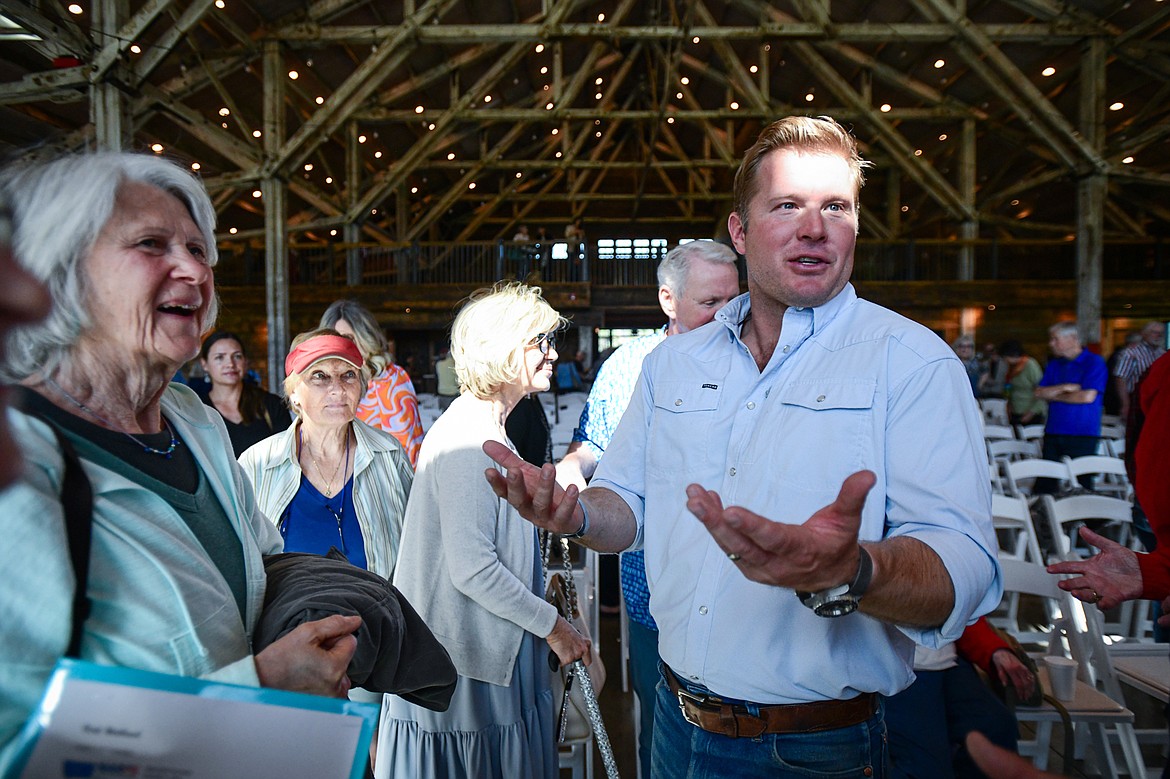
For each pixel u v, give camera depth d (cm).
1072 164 1251
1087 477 548
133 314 81
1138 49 1195
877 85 1616
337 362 189
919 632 90
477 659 157
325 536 189
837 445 104
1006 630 350
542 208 2420
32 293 31
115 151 85
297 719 65
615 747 271
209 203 92
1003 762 51
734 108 1769
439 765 156
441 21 1295
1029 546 319
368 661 96
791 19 1464
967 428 100
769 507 107
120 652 73
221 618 83
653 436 128
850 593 77
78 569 68
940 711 168
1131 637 350
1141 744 270
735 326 124
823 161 111
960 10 1187
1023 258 1758
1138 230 1797
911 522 98
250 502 110
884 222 2211
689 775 115
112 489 76
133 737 57
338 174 1762
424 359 1748
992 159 1783
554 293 1755
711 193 2253
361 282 1761
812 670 104
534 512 101
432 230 2262
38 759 55
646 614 195
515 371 165
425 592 161
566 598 190
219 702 62
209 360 303
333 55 1245
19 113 962
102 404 84
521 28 1166
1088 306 1243
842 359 108
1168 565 134
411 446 261
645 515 126
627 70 1733
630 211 2414
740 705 109
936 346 103
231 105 1059
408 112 1453
